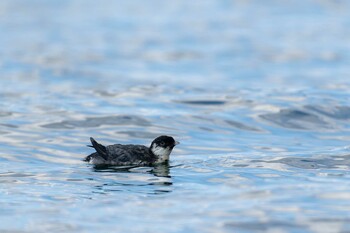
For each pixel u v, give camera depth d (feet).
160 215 36.58
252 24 144.46
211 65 102.32
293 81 87.86
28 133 57.82
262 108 67.15
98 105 69.77
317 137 57.11
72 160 49.83
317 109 65.98
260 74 94.58
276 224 34.76
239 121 62.64
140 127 60.49
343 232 33.60
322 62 104.47
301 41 124.57
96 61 105.70
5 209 37.93
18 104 70.38
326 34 131.54
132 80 88.94
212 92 77.61
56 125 60.75
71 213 37.17
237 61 106.01
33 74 93.25
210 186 42.29
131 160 48.14
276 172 45.55
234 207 37.58
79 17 154.51
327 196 39.24
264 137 57.36
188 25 143.64
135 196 40.34
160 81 87.92
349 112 65.10
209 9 165.37
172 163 48.70
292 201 38.40
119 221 35.76
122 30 137.69
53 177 44.86
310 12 159.12
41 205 38.70
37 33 134.21
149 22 147.64
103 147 48.85
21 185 42.88
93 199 39.75
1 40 125.80
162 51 115.44
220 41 125.18
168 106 69.10
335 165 47.37
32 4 173.88
